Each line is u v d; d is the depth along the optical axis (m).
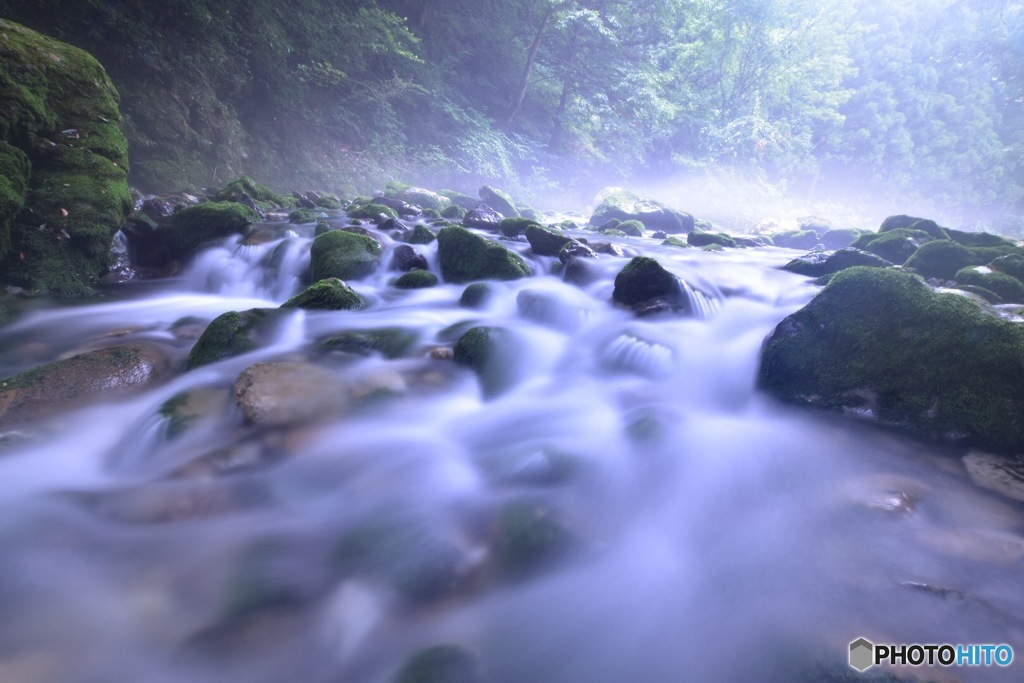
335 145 17.05
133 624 1.96
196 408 3.25
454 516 2.52
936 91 53.72
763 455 3.20
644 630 2.05
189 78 12.41
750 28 30.98
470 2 23.58
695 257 8.60
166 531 2.40
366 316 5.04
